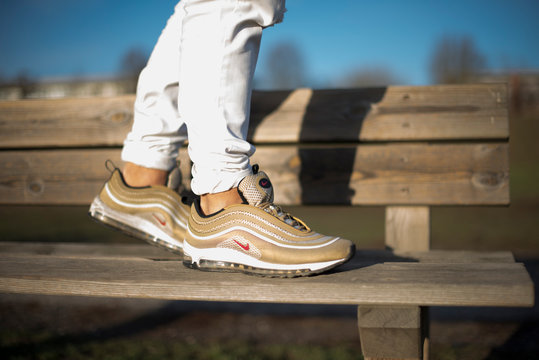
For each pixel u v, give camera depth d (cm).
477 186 159
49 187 183
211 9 90
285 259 90
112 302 310
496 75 2044
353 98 169
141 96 121
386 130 166
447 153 161
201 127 94
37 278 94
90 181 180
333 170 168
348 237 504
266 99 175
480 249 430
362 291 82
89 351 221
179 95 96
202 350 223
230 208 96
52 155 183
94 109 183
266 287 85
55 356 213
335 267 90
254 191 97
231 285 86
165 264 106
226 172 97
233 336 246
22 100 187
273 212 96
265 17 93
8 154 186
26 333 245
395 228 165
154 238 117
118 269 101
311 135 171
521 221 579
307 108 172
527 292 77
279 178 172
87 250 161
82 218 637
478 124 160
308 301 84
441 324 263
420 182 162
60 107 185
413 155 163
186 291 88
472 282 80
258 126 175
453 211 696
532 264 359
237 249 94
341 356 213
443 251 134
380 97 167
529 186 807
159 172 123
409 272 91
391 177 164
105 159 180
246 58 94
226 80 92
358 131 168
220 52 91
